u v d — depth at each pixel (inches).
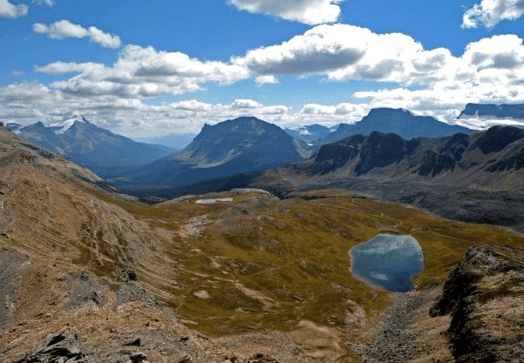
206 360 2165.4
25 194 5585.6
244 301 5467.5
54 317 2228.1
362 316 5324.8
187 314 4411.9
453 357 2539.4
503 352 2134.6
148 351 1886.1
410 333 3880.4
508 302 2837.1
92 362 1621.6
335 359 3602.4
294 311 5369.1
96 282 3097.9
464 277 3941.9
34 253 3634.4
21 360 1619.1
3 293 2497.5
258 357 2677.2
